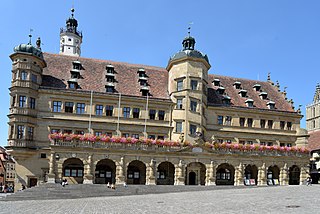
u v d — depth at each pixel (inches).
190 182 2145.7
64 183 1739.7
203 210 817.5
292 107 2746.1
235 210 791.7
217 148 2132.1
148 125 2295.8
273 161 2262.6
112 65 2517.2
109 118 2244.1
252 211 758.5
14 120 2048.5
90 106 2215.8
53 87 2181.3
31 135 2100.1
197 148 2087.8
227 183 2359.7
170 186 1824.6
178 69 2391.7
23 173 2059.5
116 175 1936.5
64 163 2010.3
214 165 2107.5
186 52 2374.5
